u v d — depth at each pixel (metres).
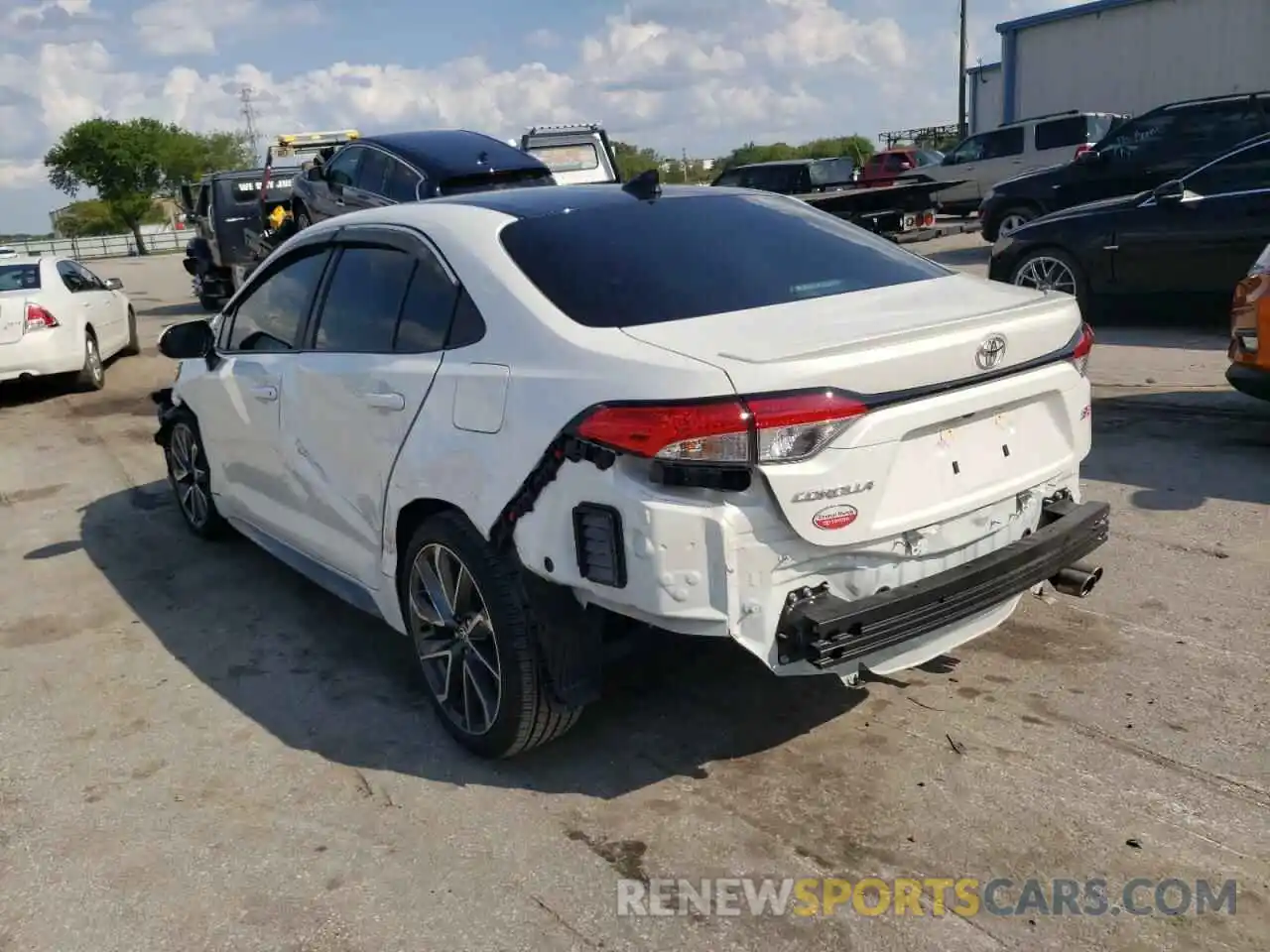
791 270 3.61
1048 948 2.66
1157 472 6.09
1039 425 3.43
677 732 3.73
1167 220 9.70
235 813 3.42
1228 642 4.11
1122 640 4.18
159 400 6.19
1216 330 9.97
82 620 5.07
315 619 4.93
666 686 4.03
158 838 3.30
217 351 5.27
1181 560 4.88
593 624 3.25
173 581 5.50
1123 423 7.07
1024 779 3.34
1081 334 3.57
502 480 3.18
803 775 3.43
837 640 2.89
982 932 2.72
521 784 3.48
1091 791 3.25
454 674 3.67
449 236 3.71
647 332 3.11
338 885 3.04
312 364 4.25
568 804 3.36
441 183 9.99
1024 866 2.96
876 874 2.96
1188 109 13.49
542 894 2.95
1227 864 2.92
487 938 2.80
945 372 3.04
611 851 3.12
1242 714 3.62
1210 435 6.68
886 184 19.92
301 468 4.38
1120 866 2.93
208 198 16.50
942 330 3.05
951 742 3.56
